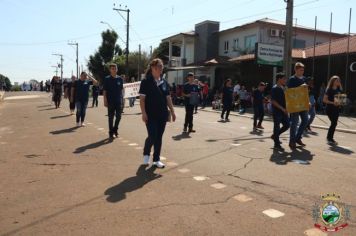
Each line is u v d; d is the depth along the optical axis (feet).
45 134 39.52
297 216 16.25
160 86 24.59
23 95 163.63
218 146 33.09
